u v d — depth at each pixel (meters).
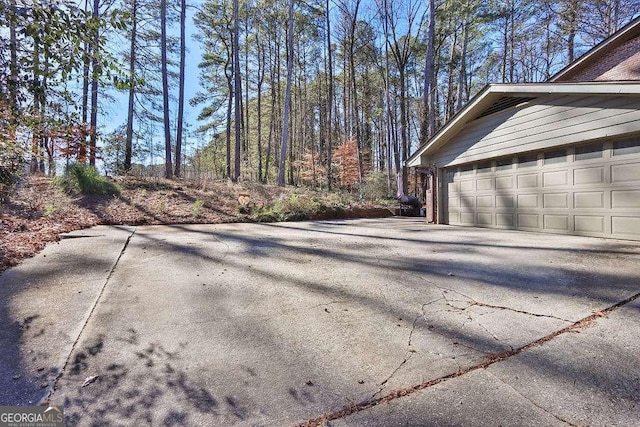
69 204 9.06
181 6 15.09
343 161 22.16
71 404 1.58
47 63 2.28
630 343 2.10
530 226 7.15
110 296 3.08
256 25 20.48
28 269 3.95
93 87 8.86
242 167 22.83
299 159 25.86
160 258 4.65
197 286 3.41
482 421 1.46
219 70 21.98
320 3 18.27
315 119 30.11
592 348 2.05
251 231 7.65
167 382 1.76
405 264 4.27
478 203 8.54
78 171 10.12
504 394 1.64
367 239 6.35
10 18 2.00
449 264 4.22
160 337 2.28
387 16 17.02
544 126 6.59
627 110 5.30
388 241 6.08
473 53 19.69
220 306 2.86
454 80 21.55
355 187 21.72
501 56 19.72
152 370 1.88
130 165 14.53
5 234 5.70
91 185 10.20
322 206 12.21
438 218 9.83
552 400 1.59
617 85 5.18
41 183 9.89
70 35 2.17
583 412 1.50
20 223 6.68
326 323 2.51
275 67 24.38
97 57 2.34
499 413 1.51
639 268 3.75
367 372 1.86
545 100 6.57
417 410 1.54
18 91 2.40
